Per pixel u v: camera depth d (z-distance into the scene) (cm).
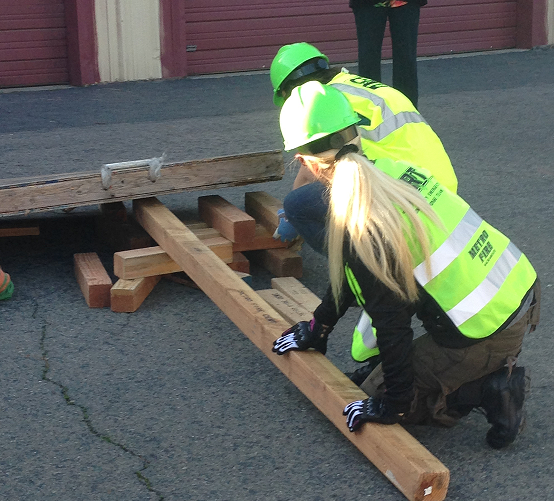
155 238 413
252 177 444
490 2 1168
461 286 248
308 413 303
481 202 543
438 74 1016
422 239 238
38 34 955
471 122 772
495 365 262
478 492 256
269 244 427
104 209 463
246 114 816
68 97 900
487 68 1053
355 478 264
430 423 273
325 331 290
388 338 240
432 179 263
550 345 355
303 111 250
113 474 267
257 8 1041
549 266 436
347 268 241
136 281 394
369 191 232
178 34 1000
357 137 252
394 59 621
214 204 443
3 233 465
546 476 265
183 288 416
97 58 966
